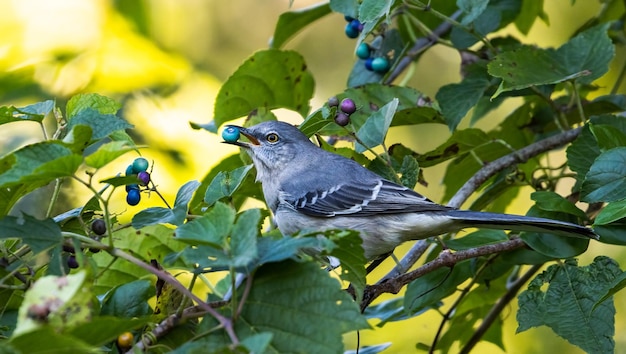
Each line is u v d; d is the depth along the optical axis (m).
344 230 6.07
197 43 17.97
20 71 15.95
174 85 16.44
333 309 5.93
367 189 9.63
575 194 9.60
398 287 8.46
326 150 10.61
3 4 16.59
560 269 8.53
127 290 7.06
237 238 5.77
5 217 6.20
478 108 12.34
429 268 8.52
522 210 15.88
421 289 9.31
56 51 16.27
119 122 6.79
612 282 7.72
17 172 5.98
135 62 16.44
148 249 7.61
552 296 8.43
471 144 10.30
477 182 10.07
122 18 16.70
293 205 10.06
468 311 10.95
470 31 10.19
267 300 6.07
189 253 5.82
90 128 6.20
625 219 8.28
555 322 8.27
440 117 10.41
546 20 12.58
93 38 16.50
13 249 7.54
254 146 10.56
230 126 10.77
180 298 6.97
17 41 16.50
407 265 9.41
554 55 9.88
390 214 9.41
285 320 5.96
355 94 10.40
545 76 9.57
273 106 11.69
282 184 10.32
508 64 9.54
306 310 5.96
